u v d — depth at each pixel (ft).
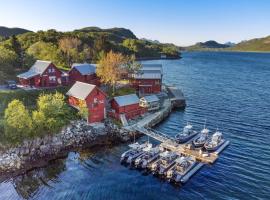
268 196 130.11
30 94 228.84
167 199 127.85
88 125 204.54
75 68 277.64
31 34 560.20
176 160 154.30
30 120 166.50
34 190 133.49
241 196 130.31
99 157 170.60
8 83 254.88
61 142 179.93
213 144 184.85
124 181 143.13
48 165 158.71
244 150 183.01
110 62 261.03
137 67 307.37
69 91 232.73
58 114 193.88
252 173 152.46
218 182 143.02
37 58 343.67
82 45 568.82
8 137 165.78
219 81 466.29
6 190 133.18
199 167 156.87
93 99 208.03
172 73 556.92
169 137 201.16
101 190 134.10
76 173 150.41
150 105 252.62
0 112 193.26
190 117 257.34
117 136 198.49
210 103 310.04
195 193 133.08
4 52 292.40
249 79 495.41
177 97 304.50
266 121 244.22
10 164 153.28
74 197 127.75
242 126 231.50
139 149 173.58
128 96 234.99
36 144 171.32
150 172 153.38
